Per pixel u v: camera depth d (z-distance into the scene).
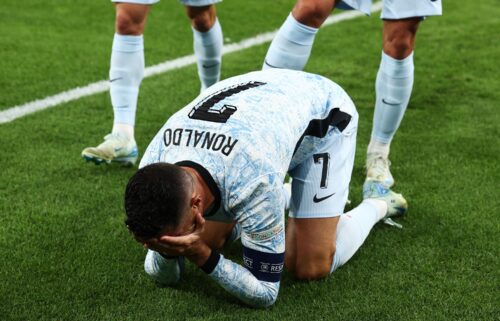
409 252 3.25
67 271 3.01
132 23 3.92
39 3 7.82
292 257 2.98
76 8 7.71
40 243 3.22
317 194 2.85
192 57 6.33
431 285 2.98
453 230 3.46
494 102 5.43
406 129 4.82
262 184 2.41
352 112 2.94
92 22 7.26
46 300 2.81
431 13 3.54
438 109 5.24
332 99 2.85
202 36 4.50
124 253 3.17
